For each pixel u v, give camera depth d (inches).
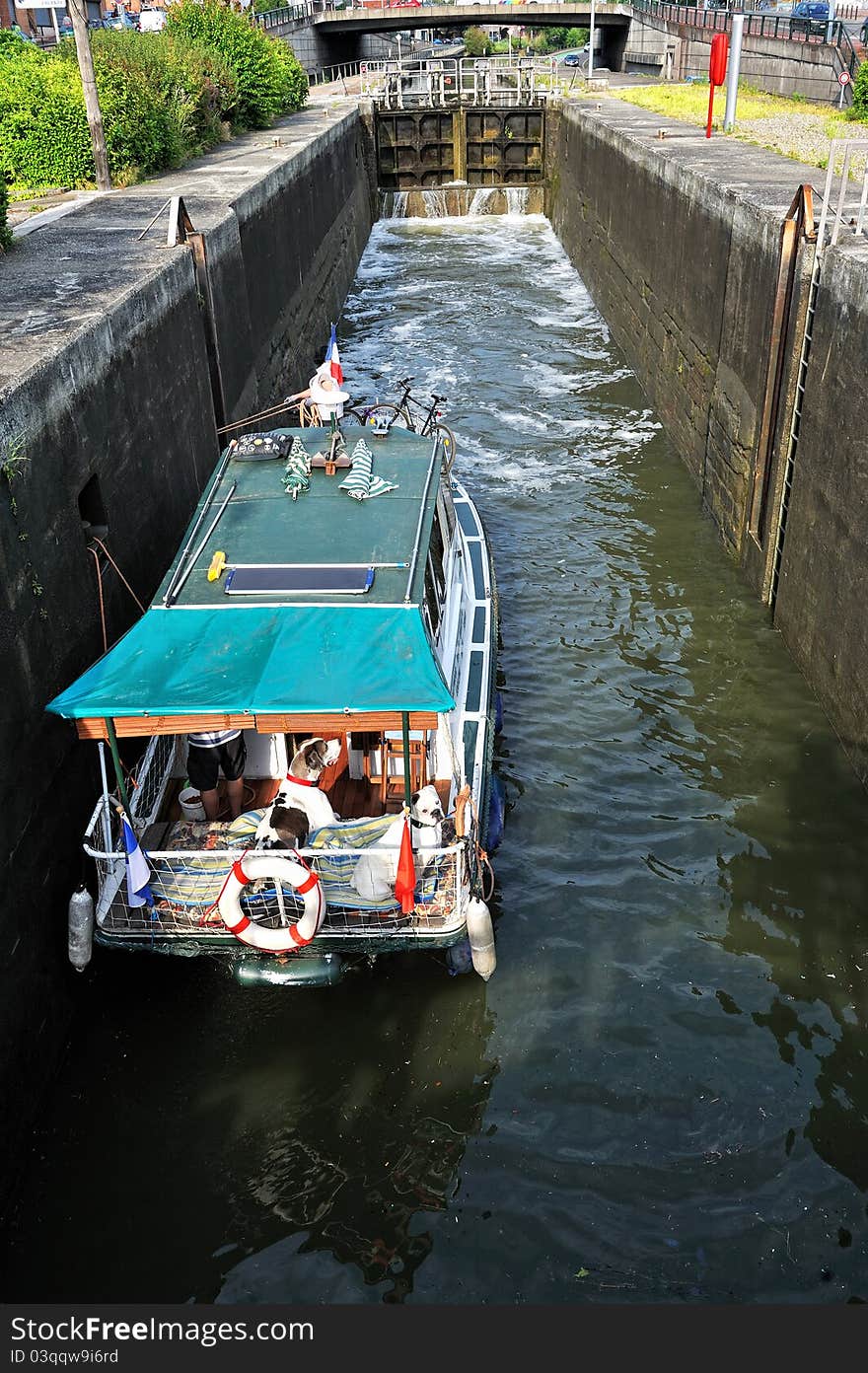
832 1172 243.6
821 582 394.9
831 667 386.3
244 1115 257.4
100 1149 249.6
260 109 1027.9
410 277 1105.4
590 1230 232.7
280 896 257.4
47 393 283.3
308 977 264.2
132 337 365.1
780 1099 260.5
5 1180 234.5
